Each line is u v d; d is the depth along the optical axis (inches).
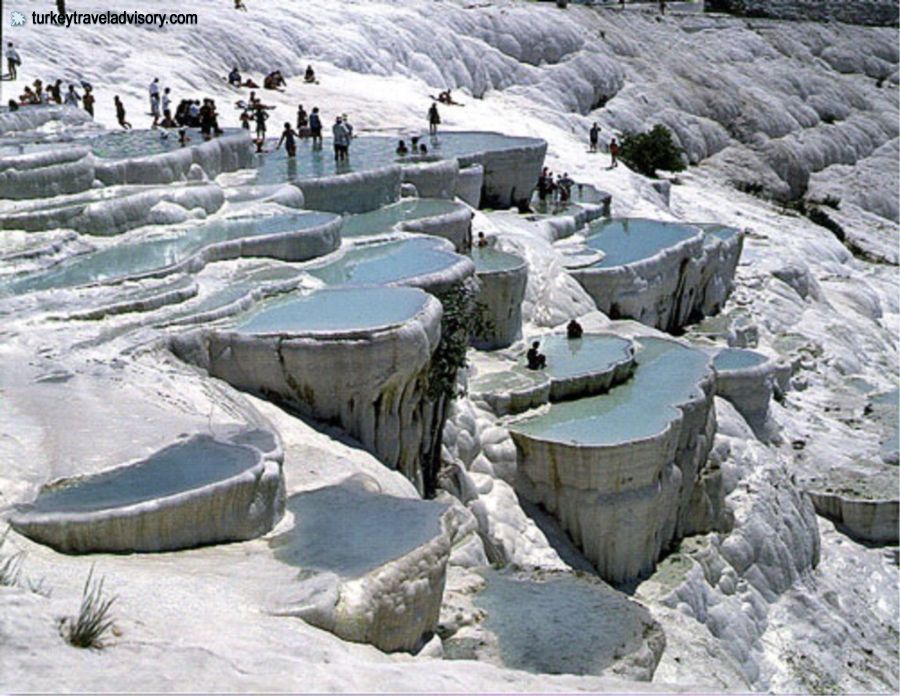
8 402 438.0
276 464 405.1
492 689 258.8
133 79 1168.8
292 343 530.3
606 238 1054.4
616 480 646.5
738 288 1203.2
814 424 1000.2
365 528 396.5
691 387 746.8
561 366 759.1
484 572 504.7
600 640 437.7
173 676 237.3
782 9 2687.0
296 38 1448.1
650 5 2544.3
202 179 813.9
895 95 2509.8
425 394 592.4
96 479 376.2
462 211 855.1
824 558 829.8
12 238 649.0
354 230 786.2
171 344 526.0
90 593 278.2
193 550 365.1
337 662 271.3
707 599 684.7
